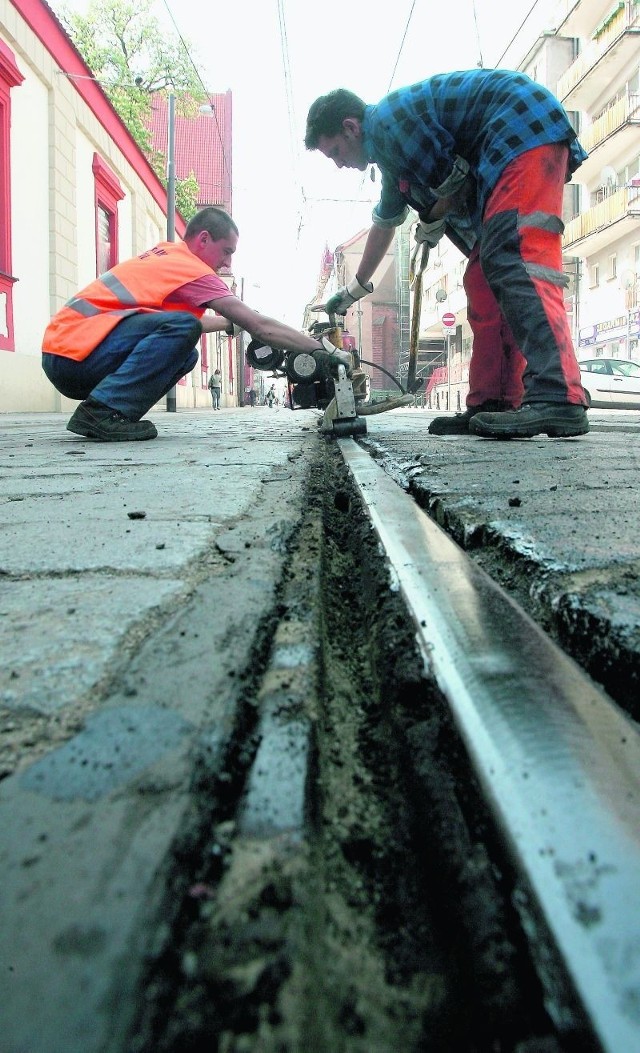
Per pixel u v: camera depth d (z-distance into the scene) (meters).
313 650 0.74
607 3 22.06
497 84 2.92
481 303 3.61
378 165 3.29
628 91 21.78
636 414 7.79
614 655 0.74
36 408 10.22
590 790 0.46
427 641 0.72
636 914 0.36
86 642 0.75
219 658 0.69
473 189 3.14
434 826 0.49
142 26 21.78
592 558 1.02
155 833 0.43
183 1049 0.31
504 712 0.56
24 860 0.40
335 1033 0.37
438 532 1.22
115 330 3.94
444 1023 0.37
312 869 0.43
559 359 3.05
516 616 0.78
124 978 0.33
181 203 25.45
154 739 0.53
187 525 1.39
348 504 1.94
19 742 0.54
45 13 10.02
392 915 0.45
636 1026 0.31
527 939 0.38
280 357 3.93
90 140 12.49
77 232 11.80
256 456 2.93
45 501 1.76
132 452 3.25
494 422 3.15
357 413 4.23
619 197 21.22
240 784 0.52
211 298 3.82
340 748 0.64
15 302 9.69
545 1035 0.35
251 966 0.35
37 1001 0.32
